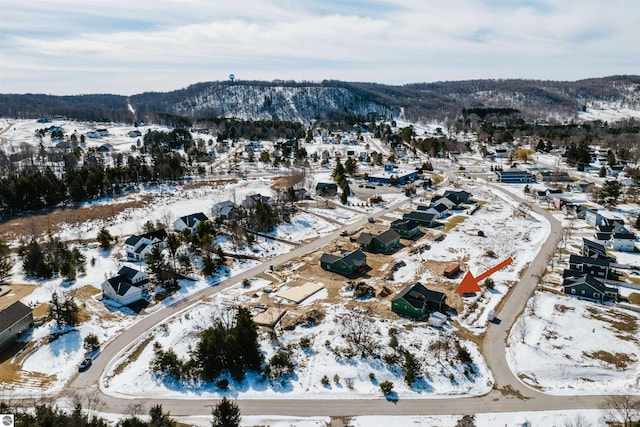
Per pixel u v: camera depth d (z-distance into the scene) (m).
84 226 88.31
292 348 46.56
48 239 78.19
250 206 96.81
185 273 66.19
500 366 43.53
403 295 54.53
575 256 65.50
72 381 41.75
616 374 41.91
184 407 38.22
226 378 42.19
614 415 36.25
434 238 82.50
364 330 49.09
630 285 59.38
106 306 55.84
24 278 63.88
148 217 95.56
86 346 46.25
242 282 63.28
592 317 51.62
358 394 39.81
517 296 57.69
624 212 93.75
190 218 86.00
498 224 90.31
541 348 45.69
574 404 38.06
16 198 96.06
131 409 37.78
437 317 51.25
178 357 44.72
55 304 50.47
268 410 37.81
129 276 60.66
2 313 48.03
